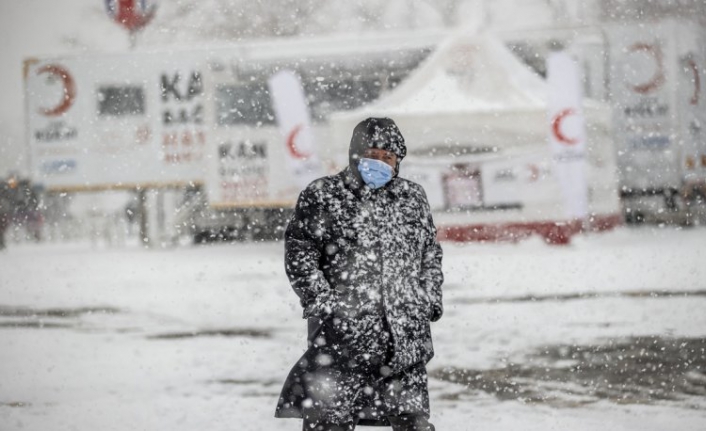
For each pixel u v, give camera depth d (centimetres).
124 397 1402
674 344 1708
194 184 5159
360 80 4894
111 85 5181
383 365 888
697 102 4981
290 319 2166
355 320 880
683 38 4938
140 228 5612
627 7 5753
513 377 1480
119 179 5206
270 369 1588
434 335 1869
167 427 1223
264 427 1204
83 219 7525
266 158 5012
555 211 4288
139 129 5178
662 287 2498
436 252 925
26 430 1227
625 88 4944
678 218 5147
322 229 889
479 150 4341
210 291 2811
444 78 4434
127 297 2755
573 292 2470
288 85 4809
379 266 888
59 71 5216
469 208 4350
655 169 5034
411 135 4359
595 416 1229
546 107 4294
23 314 2417
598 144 4509
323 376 886
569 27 4859
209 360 1683
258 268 3572
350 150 908
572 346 1716
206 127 5081
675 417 1216
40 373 1606
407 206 908
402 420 897
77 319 2291
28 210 7250
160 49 5134
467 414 1254
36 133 5228
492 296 2458
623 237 4384
